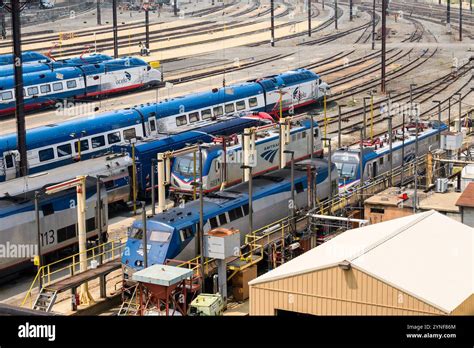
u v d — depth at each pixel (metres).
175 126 125.56
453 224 66.62
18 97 102.00
